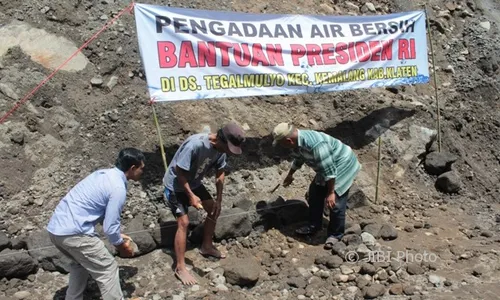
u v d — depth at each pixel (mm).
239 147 4832
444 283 5098
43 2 7020
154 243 5355
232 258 5410
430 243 5867
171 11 5758
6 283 4770
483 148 8227
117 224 4199
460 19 10094
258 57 6254
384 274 5164
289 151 6812
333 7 9102
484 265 5457
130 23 7309
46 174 5781
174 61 5742
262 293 4953
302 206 6059
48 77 6449
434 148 7609
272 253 5523
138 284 4918
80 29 7008
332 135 7254
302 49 6559
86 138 6191
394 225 6246
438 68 9062
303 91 6562
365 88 7574
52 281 4879
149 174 6062
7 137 5875
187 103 6785
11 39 6566
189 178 4969
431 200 6930
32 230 5312
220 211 5562
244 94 6160
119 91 6676
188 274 4996
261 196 6281
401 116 7672
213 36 5980
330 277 5145
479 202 7082
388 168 7180
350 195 6375
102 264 4270
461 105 8539
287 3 8648
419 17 7465
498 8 10711
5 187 5543
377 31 7113
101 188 4199
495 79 9188
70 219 4152
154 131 6430
